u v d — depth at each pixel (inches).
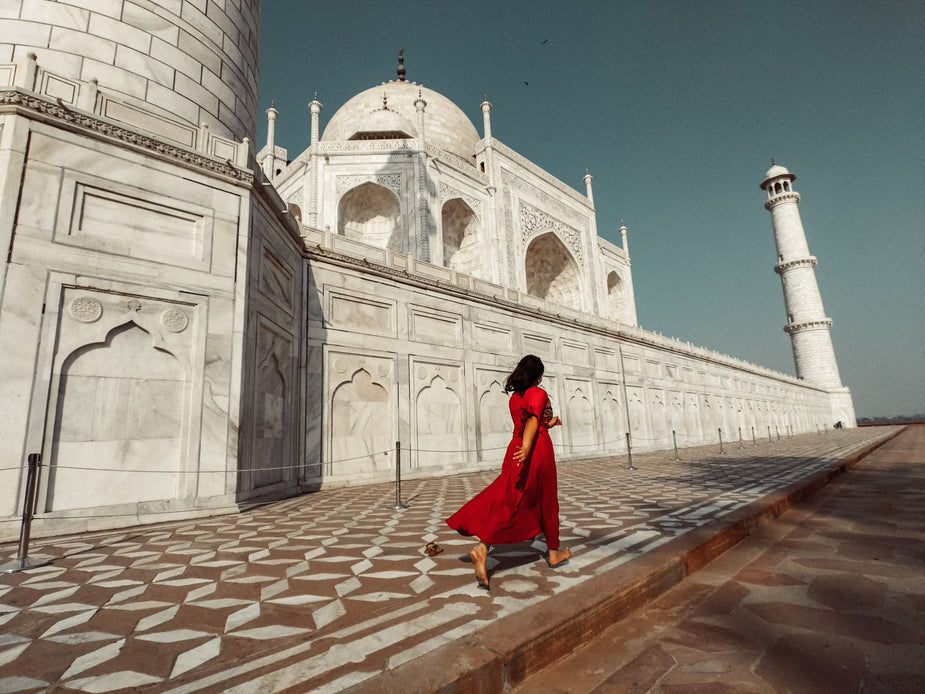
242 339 240.5
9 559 133.4
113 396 198.1
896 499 207.9
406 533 158.4
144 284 212.7
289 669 61.5
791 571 111.1
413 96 1116.5
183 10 289.7
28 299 181.8
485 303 514.3
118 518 183.3
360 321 391.5
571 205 1111.6
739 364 1137.4
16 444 172.2
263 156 917.8
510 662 63.8
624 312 1320.1
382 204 847.7
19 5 237.3
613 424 670.5
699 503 195.0
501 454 493.0
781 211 1897.1
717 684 62.2
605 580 93.2
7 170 182.7
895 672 63.4
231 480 223.0
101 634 76.7
